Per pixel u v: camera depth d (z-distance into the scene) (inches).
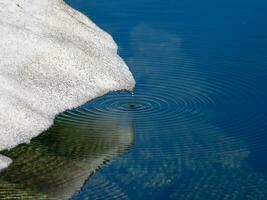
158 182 2032.5
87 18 3801.7
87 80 2783.0
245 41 3690.9
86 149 2245.3
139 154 2230.6
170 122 2503.7
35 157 2144.4
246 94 2829.7
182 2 4547.2
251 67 3223.4
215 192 1964.8
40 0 3476.9
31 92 2522.1
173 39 3700.8
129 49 3459.6
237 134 2411.4
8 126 2266.2
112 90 2790.4
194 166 2143.2
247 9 4414.4
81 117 2492.6
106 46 3383.4
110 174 2080.5
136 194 1959.9
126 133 2380.7
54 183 1991.9
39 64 2738.7
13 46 2783.0
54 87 2635.3
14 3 3257.9
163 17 4153.5
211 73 3107.8
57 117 2472.9
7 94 2417.6
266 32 3870.6
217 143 2327.8
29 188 1943.9
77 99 2630.4
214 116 2576.3
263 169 2122.3
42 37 2955.2
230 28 3954.2
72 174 2062.0
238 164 2159.2
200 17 4188.0
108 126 2434.8
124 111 2581.2
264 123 2508.6
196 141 2345.0
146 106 2647.6
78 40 3171.8
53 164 2112.5
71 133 2346.2
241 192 1963.6
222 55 3420.3
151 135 2384.4
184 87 2898.6
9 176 2007.9
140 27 3909.9
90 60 2955.2
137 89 2847.0
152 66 3189.0
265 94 2829.7
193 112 2605.8
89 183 2012.8
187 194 1956.2
